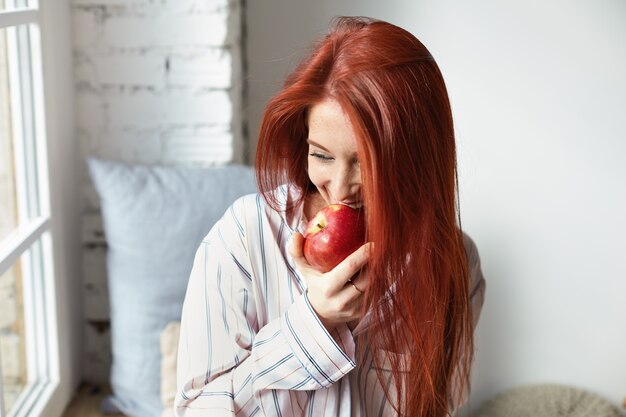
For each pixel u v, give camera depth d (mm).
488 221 2537
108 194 2104
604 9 2375
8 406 1792
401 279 1089
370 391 1233
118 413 2180
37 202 1994
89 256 2307
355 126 1006
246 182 2146
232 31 2229
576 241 2537
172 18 2168
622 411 2629
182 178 2137
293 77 1104
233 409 1159
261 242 1222
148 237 2090
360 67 1019
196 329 1209
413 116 1029
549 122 2457
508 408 2527
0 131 1695
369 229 1062
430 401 1188
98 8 2160
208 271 1220
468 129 2475
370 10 2389
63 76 2107
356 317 1127
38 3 1886
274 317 1222
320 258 1113
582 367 2633
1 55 1714
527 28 2398
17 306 1846
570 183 2496
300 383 1147
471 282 1334
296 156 1183
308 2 2381
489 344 2627
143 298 2107
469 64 2428
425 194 1068
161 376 2123
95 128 2236
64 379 2164
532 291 2580
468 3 2385
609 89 2424
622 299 2572
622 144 2459
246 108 2344
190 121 2232
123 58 2191
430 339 1140
